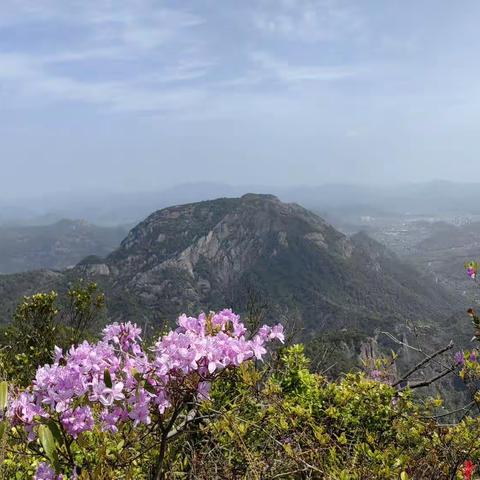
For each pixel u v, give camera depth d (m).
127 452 3.21
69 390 2.72
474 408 4.24
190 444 3.76
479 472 3.78
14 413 2.69
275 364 4.87
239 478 3.50
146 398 2.82
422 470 3.56
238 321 3.35
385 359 5.28
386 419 4.26
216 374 2.98
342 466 3.47
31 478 3.38
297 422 3.79
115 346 3.21
